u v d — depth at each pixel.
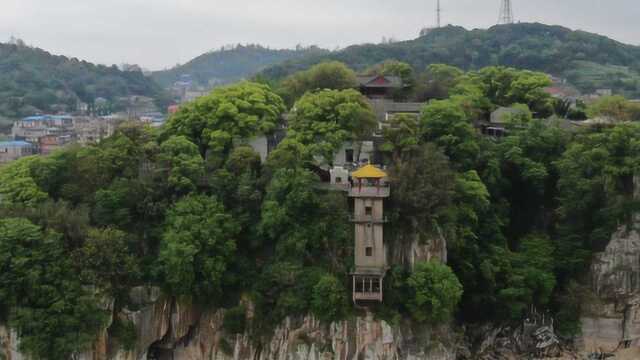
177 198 136.62
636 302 143.50
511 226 156.25
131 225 135.38
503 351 141.38
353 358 126.44
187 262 127.56
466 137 148.75
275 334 129.38
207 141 144.88
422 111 154.75
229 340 131.88
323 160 138.75
